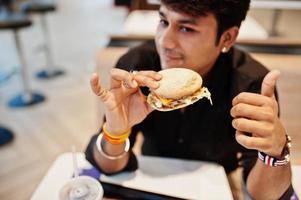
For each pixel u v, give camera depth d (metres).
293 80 1.24
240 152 0.94
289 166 0.70
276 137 0.61
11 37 4.81
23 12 2.98
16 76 3.25
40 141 2.16
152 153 1.05
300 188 0.77
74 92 2.95
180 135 0.93
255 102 0.60
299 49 1.37
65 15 6.34
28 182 1.77
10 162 1.94
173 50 0.70
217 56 0.80
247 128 0.60
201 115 0.87
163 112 0.89
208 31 0.68
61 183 0.75
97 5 7.29
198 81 0.70
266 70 0.90
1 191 1.70
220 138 0.91
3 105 2.67
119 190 0.73
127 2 3.83
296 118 1.30
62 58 3.86
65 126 2.36
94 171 0.79
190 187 0.74
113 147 0.75
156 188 0.74
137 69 0.90
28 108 2.63
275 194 0.72
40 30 5.21
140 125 0.94
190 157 0.97
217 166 0.82
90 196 0.61
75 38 4.75
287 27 2.92
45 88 3.02
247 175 0.80
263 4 2.44
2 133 2.22
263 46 1.39
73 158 0.80
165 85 0.68
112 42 1.44
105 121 0.78
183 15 0.64
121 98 0.72
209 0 0.63
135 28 1.91
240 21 0.73
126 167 0.79
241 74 0.86
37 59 3.80
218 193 0.72
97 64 1.26
